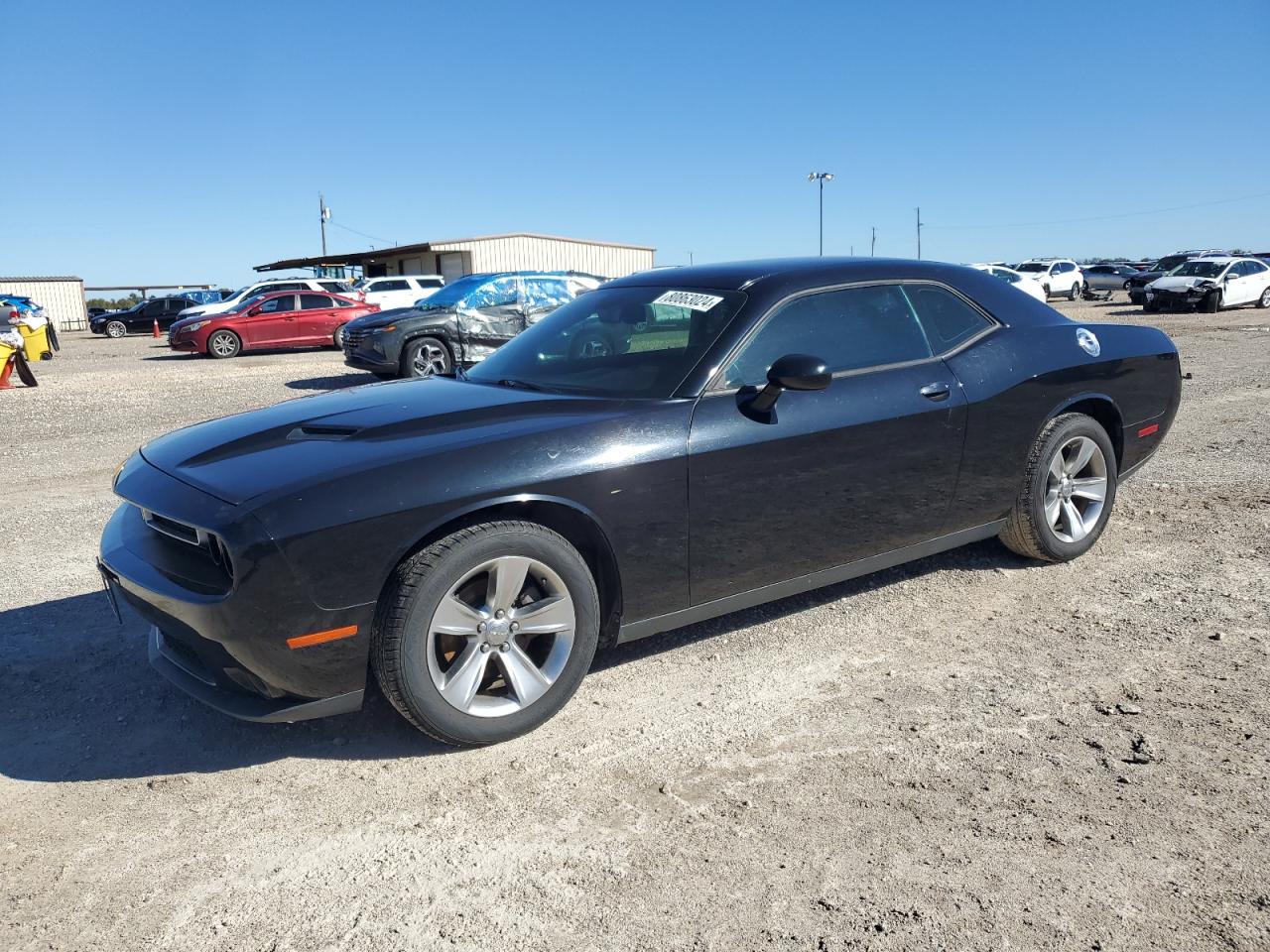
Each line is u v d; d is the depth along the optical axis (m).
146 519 3.09
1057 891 2.23
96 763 2.99
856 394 3.62
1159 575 4.32
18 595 4.55
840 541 3.67
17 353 14.41
